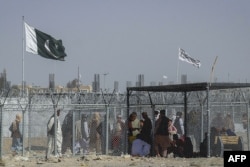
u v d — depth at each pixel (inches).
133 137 1829.5
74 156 1824.6
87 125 1999.3
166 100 2206.0
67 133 1974.7
